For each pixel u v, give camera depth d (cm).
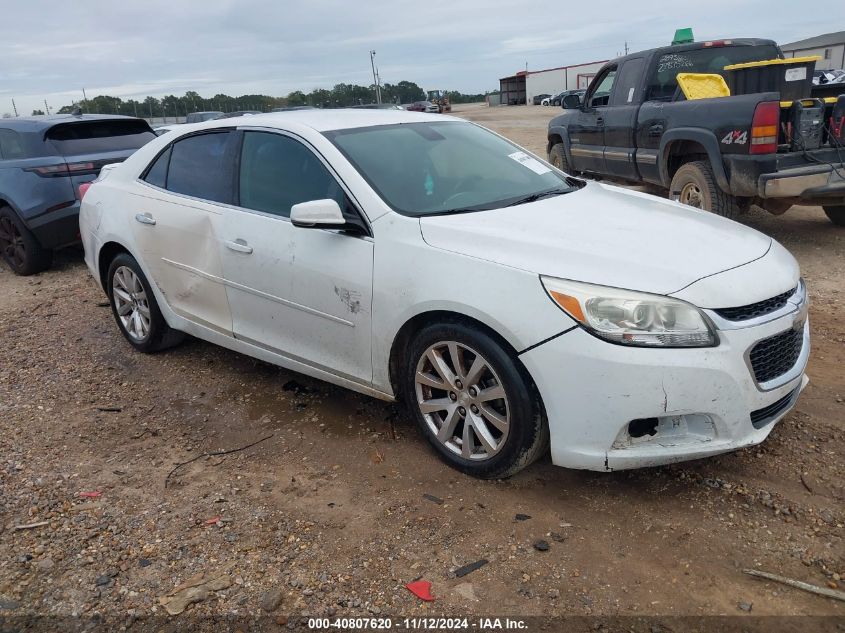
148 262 467
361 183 351
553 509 299
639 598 247
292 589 261
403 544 282
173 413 417
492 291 293
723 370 273
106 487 336
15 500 326
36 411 424
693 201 723
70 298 674
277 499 320
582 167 960
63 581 271
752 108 614
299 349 385
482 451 320
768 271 304
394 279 326
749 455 328
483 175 393
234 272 404
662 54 791
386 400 356
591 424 279
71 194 747
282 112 443
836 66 6100
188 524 303
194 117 2342
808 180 614
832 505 288
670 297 275
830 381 399
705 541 273
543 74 6375
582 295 277
